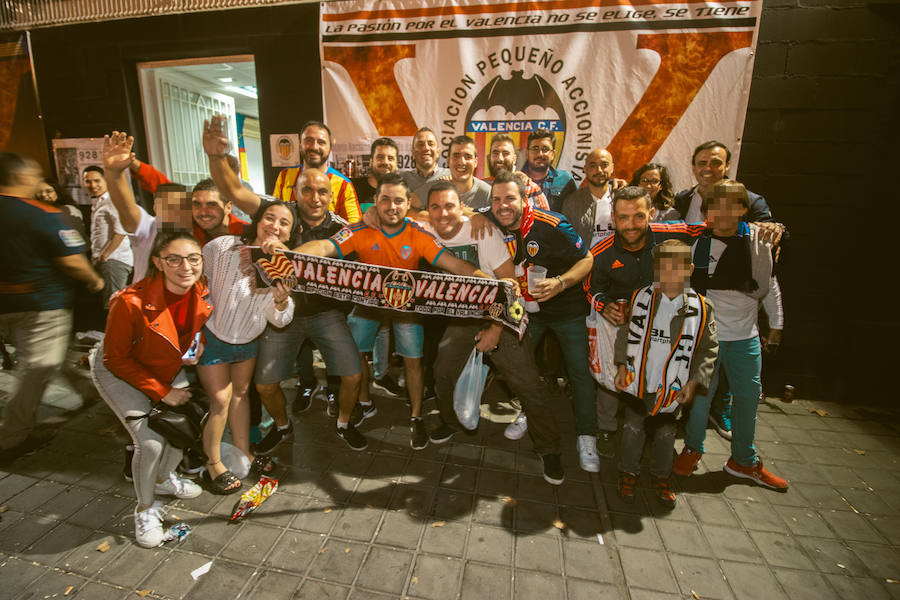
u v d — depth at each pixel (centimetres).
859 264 361
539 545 227
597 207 324
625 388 244
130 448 263
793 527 243
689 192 332
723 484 278
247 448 271
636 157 379
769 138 357
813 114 348
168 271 202
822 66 341
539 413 270
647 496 266
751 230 251
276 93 424
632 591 202
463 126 401
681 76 360
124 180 259
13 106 471
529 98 386
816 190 357
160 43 432
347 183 362
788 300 376
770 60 347
